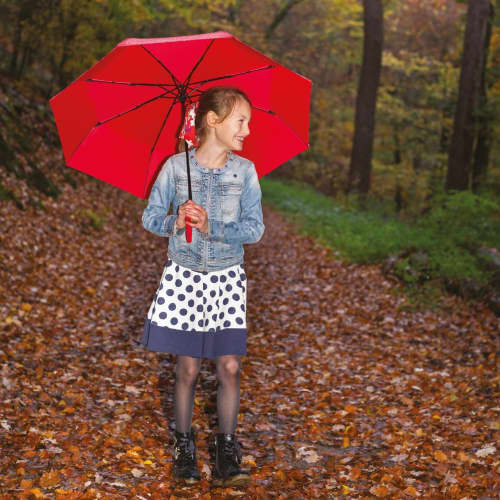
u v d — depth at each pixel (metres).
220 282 2.87
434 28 29.58
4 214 8.10
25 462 3.16
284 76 2.75
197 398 4.52
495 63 19.17
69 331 5.78
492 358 5.49
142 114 2.83
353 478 3.30
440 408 4.35
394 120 29.53
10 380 4.32
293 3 28.27
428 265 8.08
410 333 6.49
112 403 4.23
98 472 3.13
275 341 6.20
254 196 2.88
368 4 18.36
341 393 4.79
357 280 8.88
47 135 12.07
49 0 13.31
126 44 2.52
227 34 2.51
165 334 2.84
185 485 3.08
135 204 13.55
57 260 7.88
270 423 4.14
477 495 3.03
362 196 18.33
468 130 15.63
